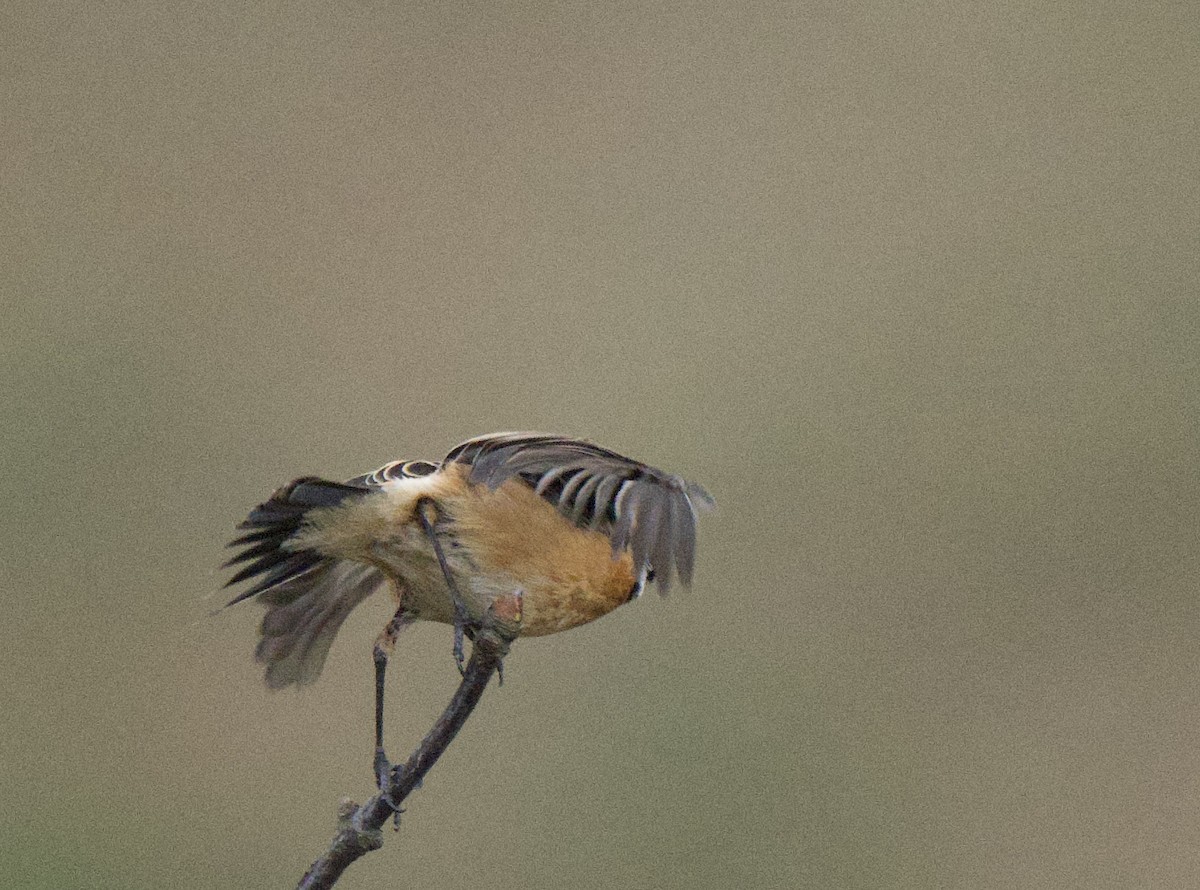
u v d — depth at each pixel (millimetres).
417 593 7586
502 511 7363
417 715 13734
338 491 7309
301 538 7539
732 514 15547
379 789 7273
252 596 7867
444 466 7488
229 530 14844
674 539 6668
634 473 6840
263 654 8164
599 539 7461
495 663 6398
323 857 6438
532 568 7352
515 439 7121
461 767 13453
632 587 7570
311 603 8242
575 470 7145
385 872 13023
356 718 13766
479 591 7383
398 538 7422
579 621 7539
